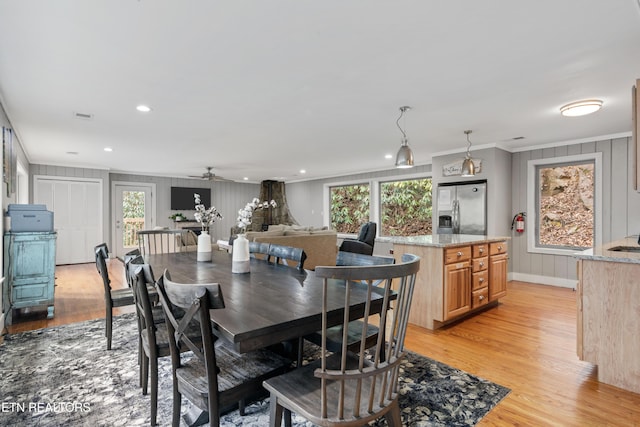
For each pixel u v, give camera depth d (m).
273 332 1.22
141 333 1.93
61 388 2.04
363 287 1.82
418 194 7.21
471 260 3.45
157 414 1.77
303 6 1.67
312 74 2.49
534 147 5.13
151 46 2.06
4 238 3.20
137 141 4.72
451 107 3.25
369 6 1.68
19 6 1.64
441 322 3.27
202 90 2.79
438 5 1.67
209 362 1.22
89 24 1.82
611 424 1.73
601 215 4.55
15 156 4.20
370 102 3.10
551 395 2.01
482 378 2.21
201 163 6.81
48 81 2.58
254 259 2.87
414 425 1.71
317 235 5.33
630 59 2.25
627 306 2.09
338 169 7.75
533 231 5.19
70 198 7.05
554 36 1.96
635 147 2.15
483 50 2.13
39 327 3.14
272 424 1.25
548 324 3.28
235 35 1.95
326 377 1.06
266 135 4.38
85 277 5.55
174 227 8.88
